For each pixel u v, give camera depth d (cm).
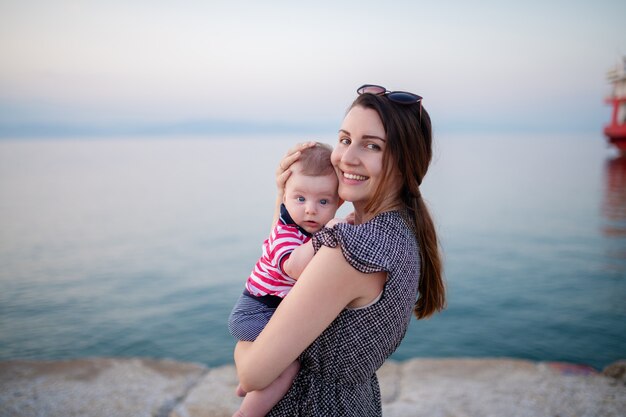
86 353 1321
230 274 2206
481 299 1627
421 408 298
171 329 1480
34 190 6406
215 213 4284
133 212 4425
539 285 1786
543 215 3522
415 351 1224
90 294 1916
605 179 5919
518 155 12519
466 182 6069
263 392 137
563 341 1258
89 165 11538
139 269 2348
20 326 1551
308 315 120
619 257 2203
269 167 10081
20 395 317
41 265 2464
